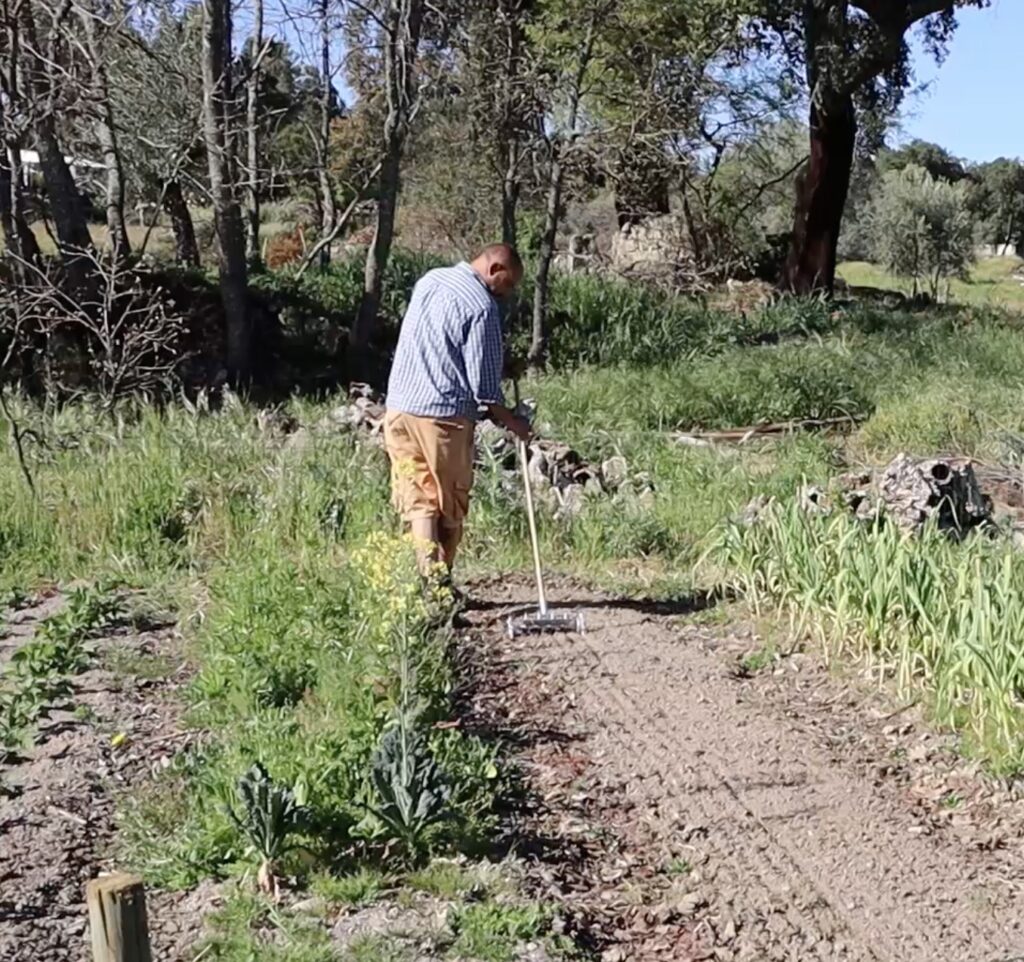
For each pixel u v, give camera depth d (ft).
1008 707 18.11
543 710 20.03
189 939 13.75
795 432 48.67
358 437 36.65
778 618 23.79
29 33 51.96
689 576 27.02
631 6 64.64
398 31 60.29
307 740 17.39
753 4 76.64
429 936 13.61
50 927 14.28
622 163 69.62
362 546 26.03
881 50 87.51
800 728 19.38
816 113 91.40
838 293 97.60
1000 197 177.58
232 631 21.68
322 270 74.43
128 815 16.44
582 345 69.36
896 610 21.26
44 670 21.53
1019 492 36.81
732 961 13.74
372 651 19.77
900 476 27.63
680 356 67.82
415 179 79.56
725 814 16.81
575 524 29.89
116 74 64.39
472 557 28.55
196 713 19.71
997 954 13.76
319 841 15.06
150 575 27.99
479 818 16.31
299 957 13.10
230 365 58.18
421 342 22.38
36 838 16.15
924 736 18.89
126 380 50.29
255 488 31.55
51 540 30.07
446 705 19.35
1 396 35.04
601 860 15.74
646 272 80.33
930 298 98.12
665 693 20.68
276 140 87.86
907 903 14.76
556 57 65.26
